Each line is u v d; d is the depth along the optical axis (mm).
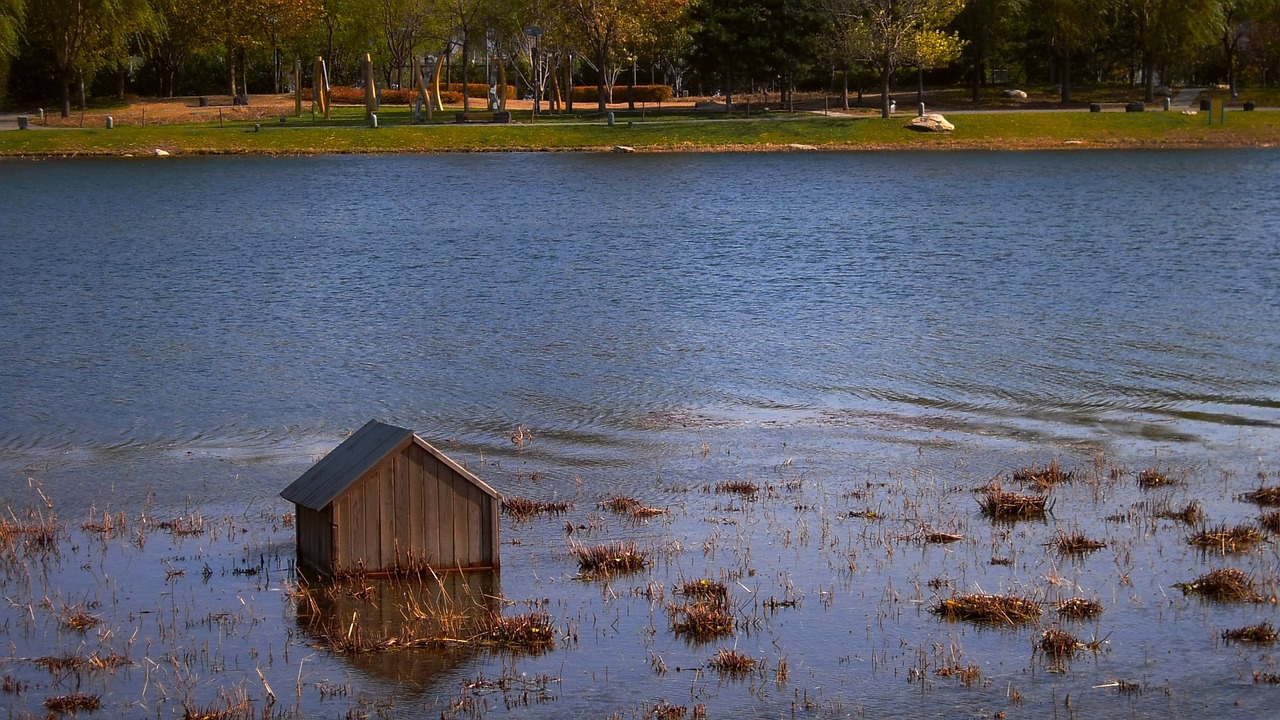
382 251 41406
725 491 15914
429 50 121938
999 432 18938
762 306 30625
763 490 15945
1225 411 20016
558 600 11938
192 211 53125
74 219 50281
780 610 11656
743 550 13422
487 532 12812
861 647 10797
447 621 11234
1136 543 13477
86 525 14500
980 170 70875
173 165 74438
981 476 16562
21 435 19188
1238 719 9352
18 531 14211
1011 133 87000
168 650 10773
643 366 23938
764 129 87188
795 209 53438
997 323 28016
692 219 50250
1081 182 63719
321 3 104438
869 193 59750
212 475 16906
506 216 51594
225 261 39062
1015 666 10359
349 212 52969
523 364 24172
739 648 10805
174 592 12219
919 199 56844
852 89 113125
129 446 18531
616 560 12820
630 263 38469
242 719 9477
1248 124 88062
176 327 28188
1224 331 26703
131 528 14406
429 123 89250
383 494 12445
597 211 53250
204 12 96188
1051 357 24219
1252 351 24562
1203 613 11406
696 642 10945
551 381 22703
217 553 13461
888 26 88500
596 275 36062
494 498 12812
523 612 11594
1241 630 10898
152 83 108125
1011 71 117625
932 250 40875
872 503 15297
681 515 14828
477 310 30328
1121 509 14836
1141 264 37156
